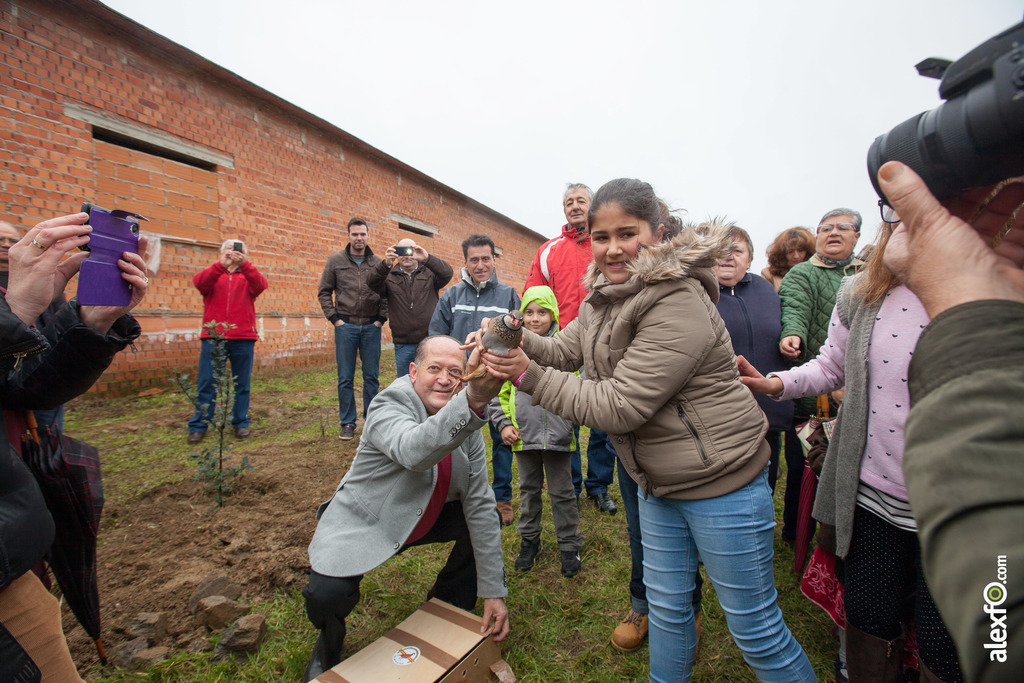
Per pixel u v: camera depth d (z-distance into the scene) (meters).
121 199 5.69
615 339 1.40
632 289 1.33
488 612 1.84
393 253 4.50
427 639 1.71
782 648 1.36
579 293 3.41
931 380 0.51
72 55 5.22
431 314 4.73
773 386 1.72
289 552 2.50
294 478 3.41
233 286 4.35
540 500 2.62
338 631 1.76
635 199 1.37
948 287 0.54
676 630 1.50
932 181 0.57
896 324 1.39
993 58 0.50
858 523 1.48
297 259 8.05
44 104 5.02
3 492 1.01
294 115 7.91
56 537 1.49
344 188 9.05
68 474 1.43
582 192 3.42
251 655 1.89
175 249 6.23
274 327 7.67
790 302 2.73
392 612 2.16
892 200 0.60
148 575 2.33
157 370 5.95
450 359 1.85
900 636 1.43
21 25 4.84
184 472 3.50
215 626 2.01
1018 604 0.38
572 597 2.34
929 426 0.48
